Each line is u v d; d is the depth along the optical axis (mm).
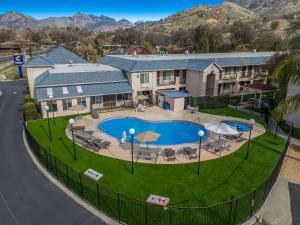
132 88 41688
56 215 16656
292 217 16484
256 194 17984
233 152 25719
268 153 25609
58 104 36625
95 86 39562
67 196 18594
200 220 15750
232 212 16438
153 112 40031
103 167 22672
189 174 21469
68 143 27906
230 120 36031
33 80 45531
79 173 19734
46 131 31422
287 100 22016
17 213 16906
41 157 24000
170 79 45438
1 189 19641
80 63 54844
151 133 23656
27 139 28641
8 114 40188
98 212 16734
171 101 40562
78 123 30312
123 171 21984
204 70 42438
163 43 160500
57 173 21422
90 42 165750
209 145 26406
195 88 44938
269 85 44781
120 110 40688
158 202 17297
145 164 23234
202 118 36969
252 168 22531
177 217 16016
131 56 52781
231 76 50719
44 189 19531
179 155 25078
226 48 103062
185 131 32812
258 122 35250
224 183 20109
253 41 113125
